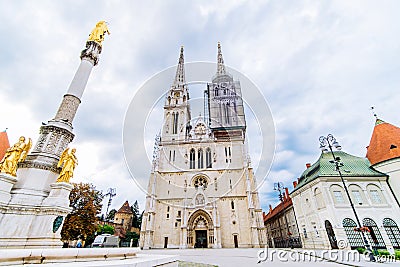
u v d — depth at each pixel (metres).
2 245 12.77
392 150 33.59
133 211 71.31
